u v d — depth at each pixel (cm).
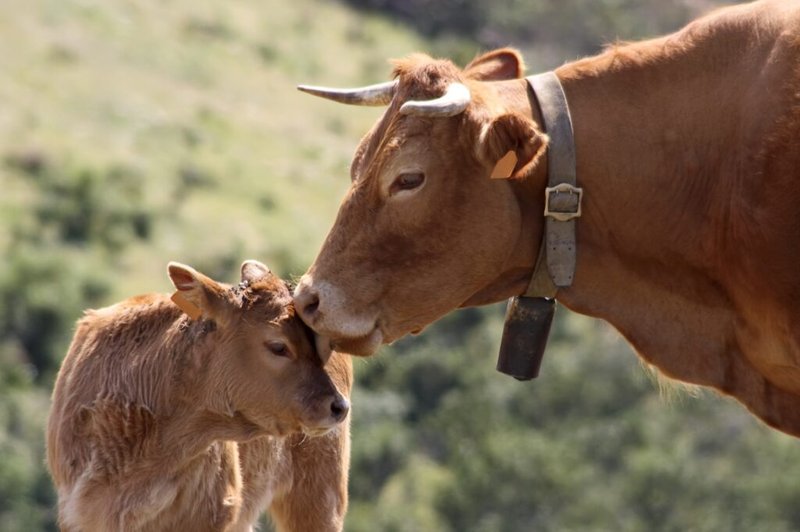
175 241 7150
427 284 1020
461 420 5428
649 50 1072
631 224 1053
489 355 5966
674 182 1048
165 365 1208
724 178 1041
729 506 4997
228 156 8525
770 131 1017
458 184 1009
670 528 4891
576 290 1067
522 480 5025
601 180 1046
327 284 1016
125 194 7406
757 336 1041
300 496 1373
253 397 1190
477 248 1020
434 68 1030
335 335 1016
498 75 1107
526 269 1051
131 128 8412
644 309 1070
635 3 9312
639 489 4997
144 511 1204
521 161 977
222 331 1192
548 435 5409
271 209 7862
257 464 1321
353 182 1042
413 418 5666
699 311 1064
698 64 1056
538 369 1069
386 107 1073
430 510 4988
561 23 9494
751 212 1019
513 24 10000
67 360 1273
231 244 7200
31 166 7419
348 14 12250
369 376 5816
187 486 1222
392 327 1029
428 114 983
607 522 4978
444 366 5806
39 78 8775
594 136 1046
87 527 1212
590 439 5388
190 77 9762
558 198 1030
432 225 1012
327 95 1058
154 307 1249
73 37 9544
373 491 5175
